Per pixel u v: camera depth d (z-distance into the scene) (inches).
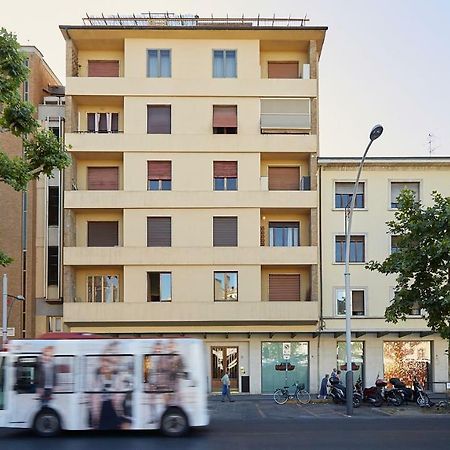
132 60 1441.9
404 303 1053.8
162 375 716.7
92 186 1444.4
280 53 1512.1
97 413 709.3
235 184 1417.3
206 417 716.0
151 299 1376.7
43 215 1471.5
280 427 802.2
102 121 1466.5
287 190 1427.2
